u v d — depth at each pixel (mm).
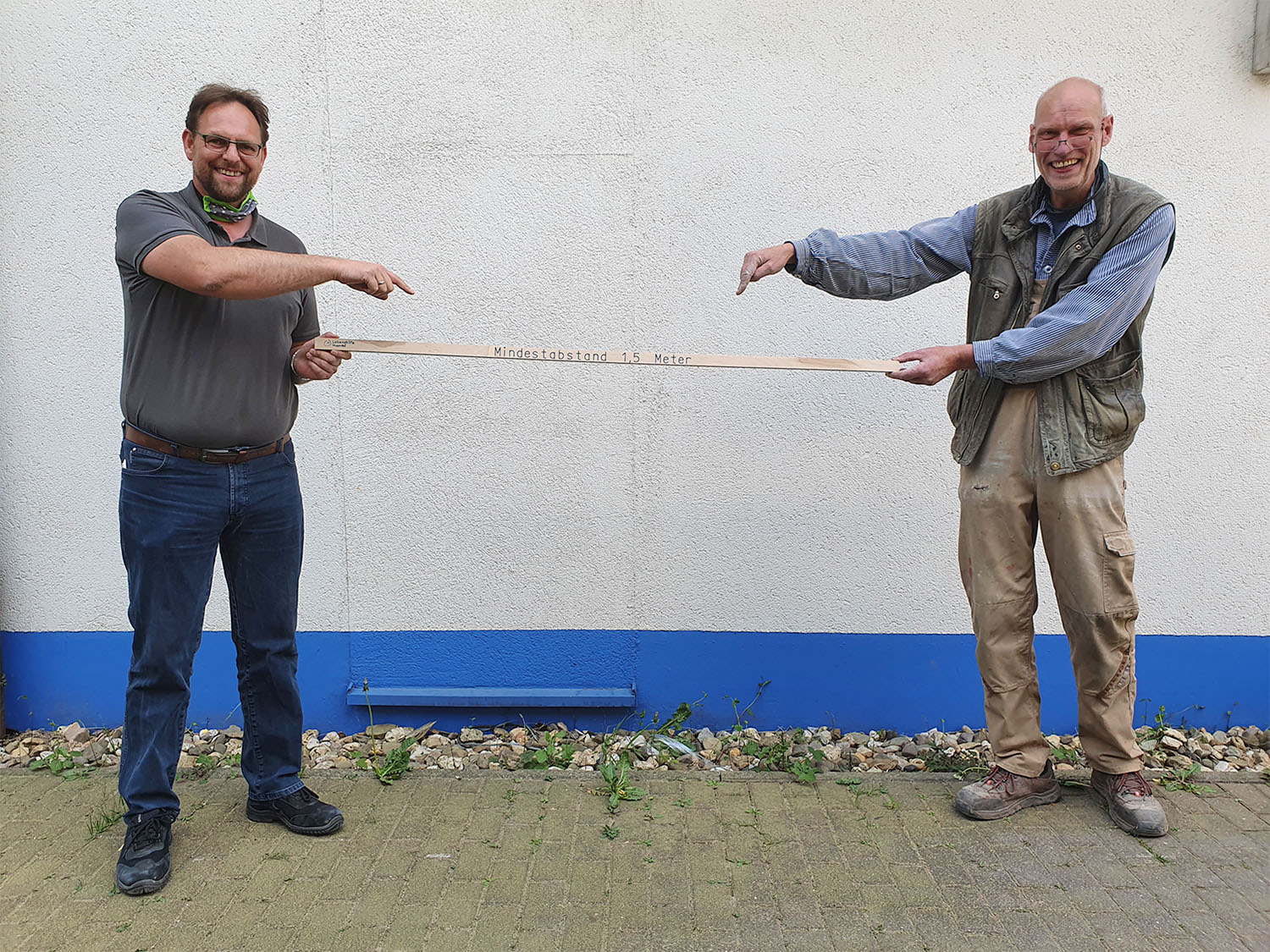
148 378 2340
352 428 3330
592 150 3225
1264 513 3344
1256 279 3250
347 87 3197
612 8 3168
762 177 3234
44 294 3285
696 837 2674
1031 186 2744
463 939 2189
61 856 2553
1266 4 3059
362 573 3391
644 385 3324
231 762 3158
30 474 3357
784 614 3412
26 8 3168
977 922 2258
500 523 3377
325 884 2414
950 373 2641
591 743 3377
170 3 3160
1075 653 2803
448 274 3270
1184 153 3199
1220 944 2170
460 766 3197
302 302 2658
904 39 3176
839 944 2178
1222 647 3398
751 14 3174
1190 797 2934
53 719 3441
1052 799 2883
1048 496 2703
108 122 3215
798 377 3328
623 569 3395
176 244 2182
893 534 3381
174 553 2402
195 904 2326
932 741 3395
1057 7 3156
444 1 3168
